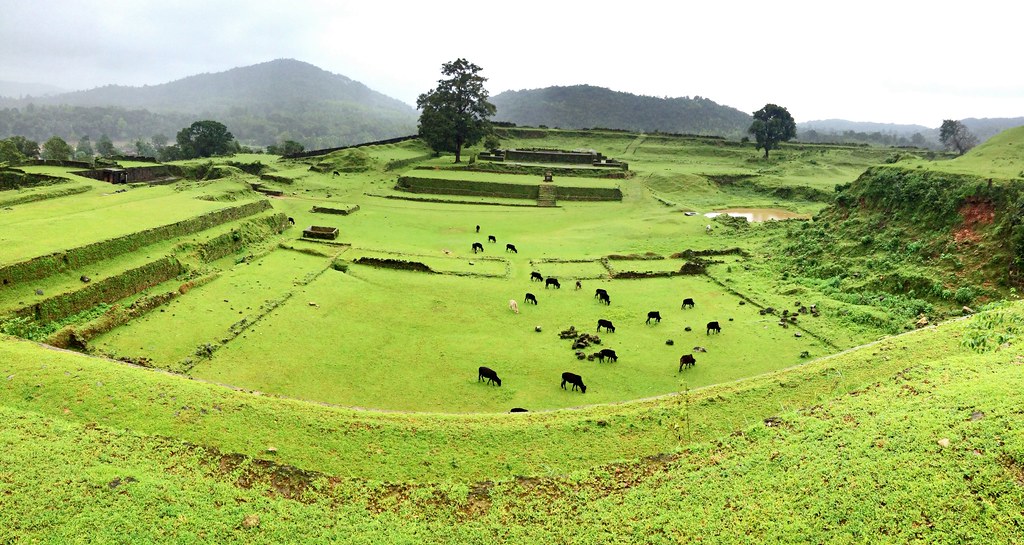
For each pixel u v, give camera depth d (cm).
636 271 4216
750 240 5119
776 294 3669
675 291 3850
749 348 2864
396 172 9300
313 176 8431
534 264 4506
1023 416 1350
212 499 1360
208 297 3219
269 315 3077
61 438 1505
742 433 1653
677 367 2659
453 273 4131
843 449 1434
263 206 5172
